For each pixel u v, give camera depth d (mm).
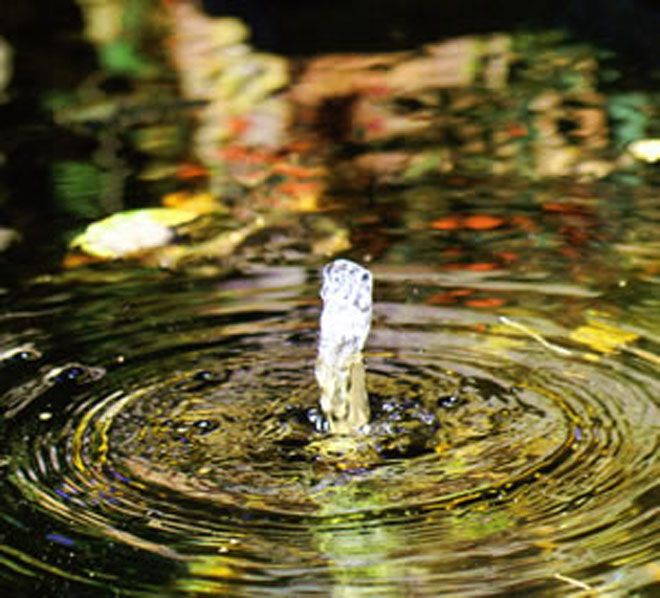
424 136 7973
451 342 5148
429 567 3701
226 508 4062
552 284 5691
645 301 5465
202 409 4707
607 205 6660
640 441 4332
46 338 5355
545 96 8633
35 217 6922
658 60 9320
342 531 3908
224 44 10445
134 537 3912
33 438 4527
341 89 9062
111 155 7922
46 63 10156
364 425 4531
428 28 10570
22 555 3830
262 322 5441
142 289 5883
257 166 7598
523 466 4230
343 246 6281
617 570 3643
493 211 6652
